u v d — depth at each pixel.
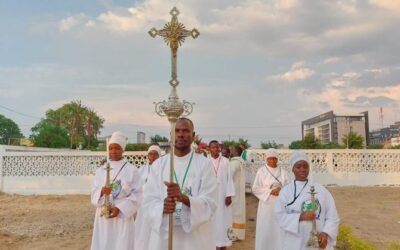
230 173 8.43
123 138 6.18
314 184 5.18
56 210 14.62
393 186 19.55
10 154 19.56
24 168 19.62
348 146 47.62
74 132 52.03
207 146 9.85
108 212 5.68
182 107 4.02
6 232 10.61
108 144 6.18
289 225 4.96
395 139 89.62
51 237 10.35
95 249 5.84
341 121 99.69
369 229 11.00
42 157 19.64
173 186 3.96
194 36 4.07
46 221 12.37
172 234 3.96
